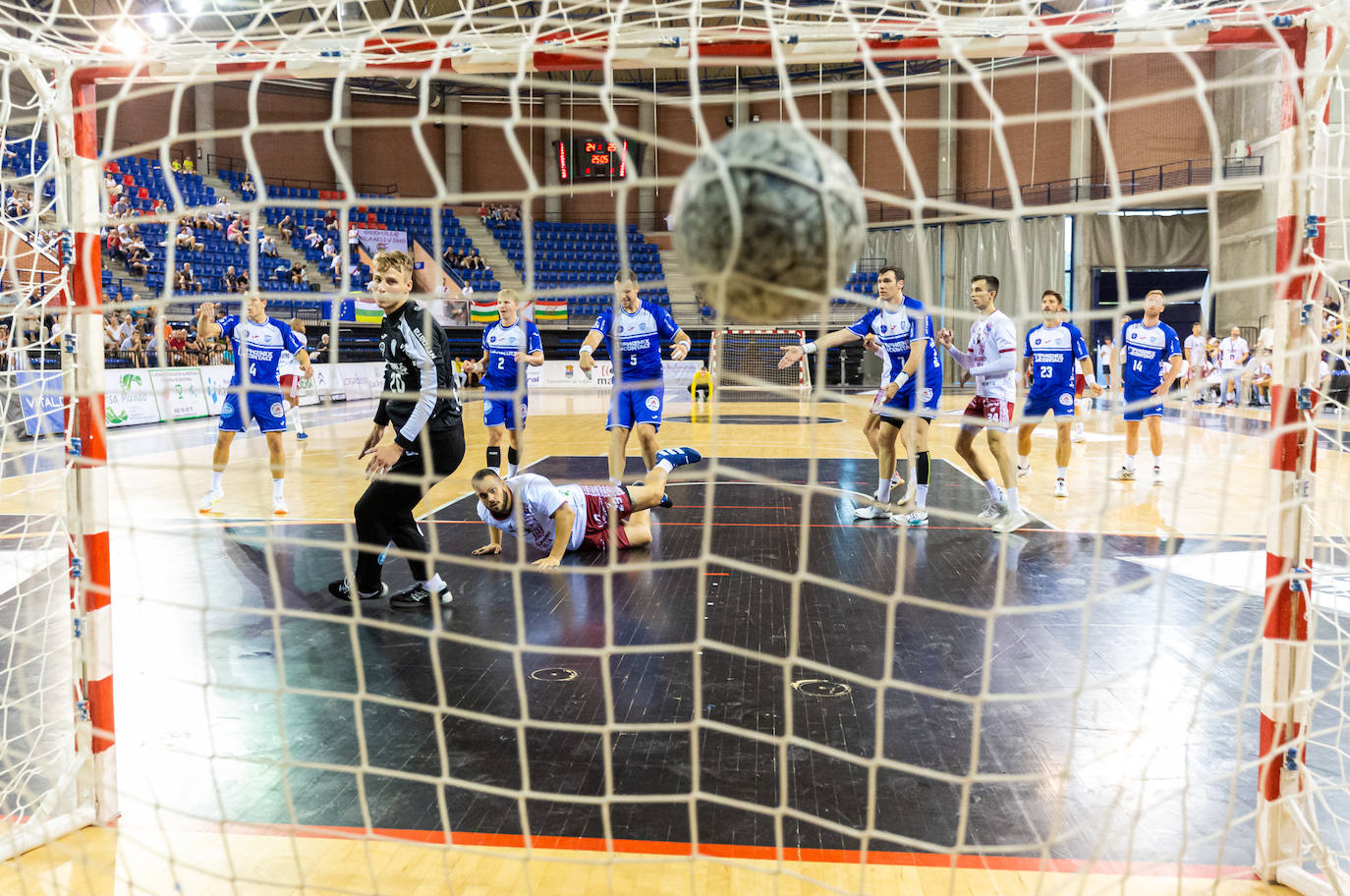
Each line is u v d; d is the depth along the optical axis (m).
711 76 25.95
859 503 7.68
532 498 5.09
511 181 27.91
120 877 2.19
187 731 3.01
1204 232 21.16
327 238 24.78
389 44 2.34
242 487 8.29
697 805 2.48
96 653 2.45
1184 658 3.73
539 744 2.89
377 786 2.61
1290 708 2.18
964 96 24.09
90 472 2.44
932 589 4.84
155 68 2.39
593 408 18.39
